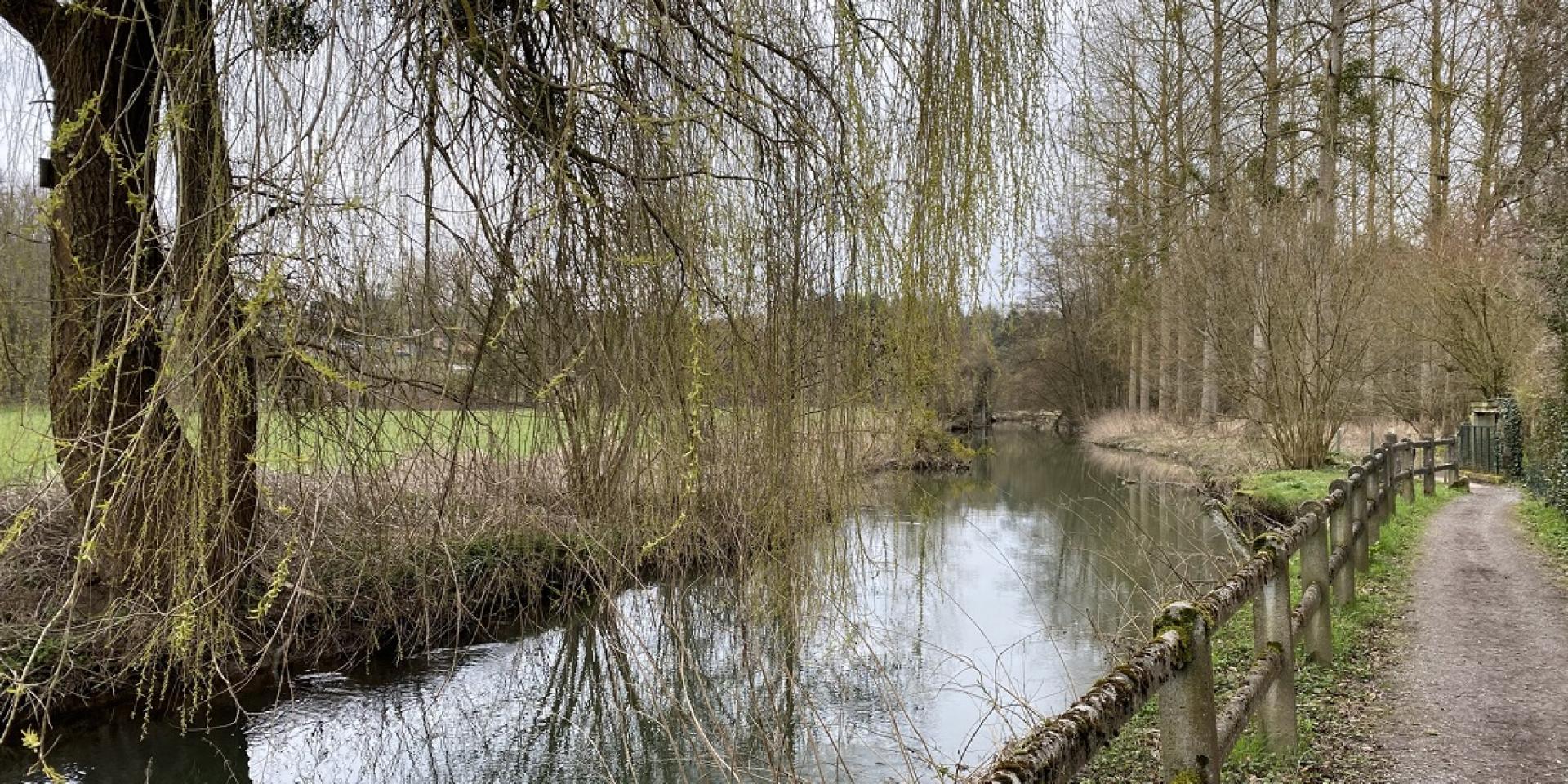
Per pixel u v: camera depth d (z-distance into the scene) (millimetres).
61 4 4617
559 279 4512
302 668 5910
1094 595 8148
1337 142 15203
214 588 4559
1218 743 2455
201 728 5336
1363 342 13172
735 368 4531
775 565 4762
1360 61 15188
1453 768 3326
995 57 4629
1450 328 15477
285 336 3336
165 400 3510
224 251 3406
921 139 4562
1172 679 2303
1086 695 1873
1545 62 12992
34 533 4766
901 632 7004
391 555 6051
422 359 4766
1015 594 8234
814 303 4680
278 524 5172
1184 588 6598
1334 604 5625
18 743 4805
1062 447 28500
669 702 5836
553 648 6906
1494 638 5020
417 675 6363
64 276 4383
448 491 5535
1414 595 6074
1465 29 18328
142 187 3525
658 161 4039
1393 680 4324
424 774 5207
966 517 12609
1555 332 9555
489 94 4172
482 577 6969
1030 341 31266
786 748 5027
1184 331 16906
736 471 4711
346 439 4695
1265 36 16516
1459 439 15742
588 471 5203
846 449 4957
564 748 5527
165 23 3297
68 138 3090
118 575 4789
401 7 3584
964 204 4555
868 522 5457
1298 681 4285
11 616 4809
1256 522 9789
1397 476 9875
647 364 4293
